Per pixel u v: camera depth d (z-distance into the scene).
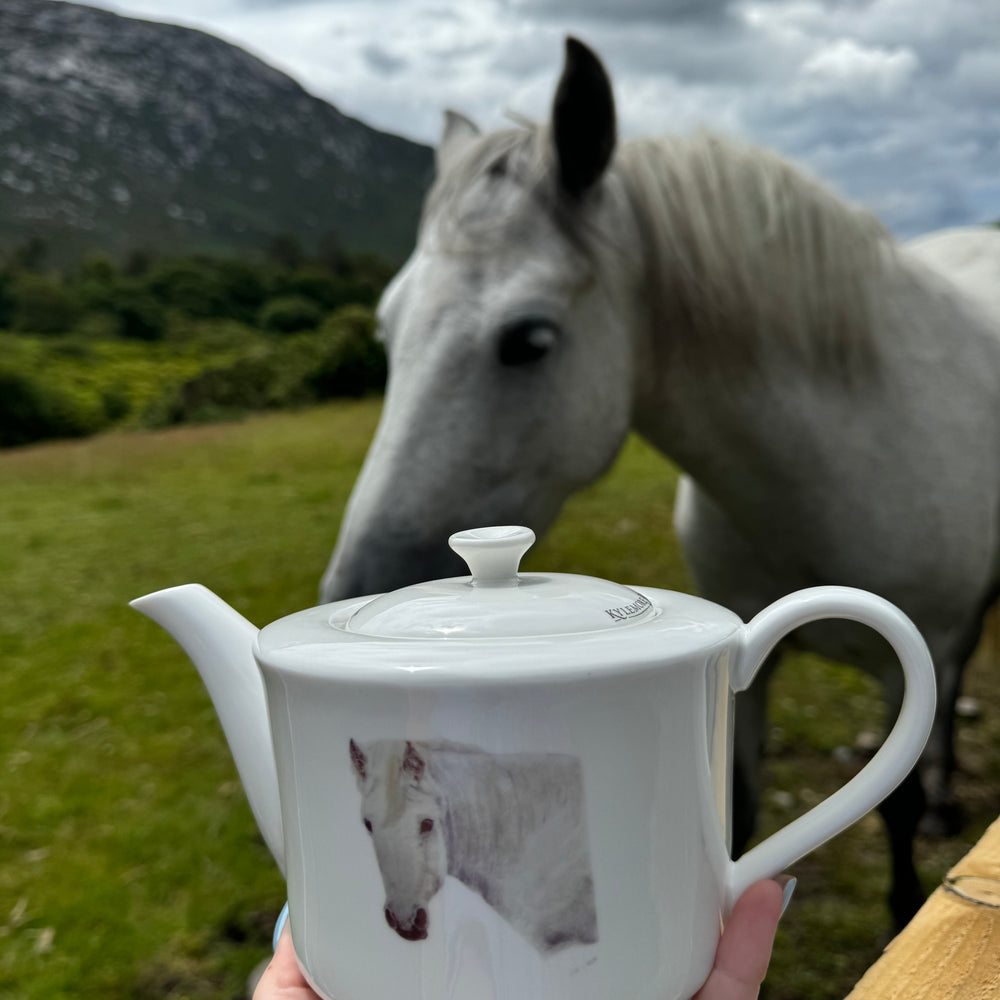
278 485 6.93
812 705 2.72
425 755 0.37
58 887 1.93
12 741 2.69
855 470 1.22
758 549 1.34
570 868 0.38
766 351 1.16
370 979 0.40
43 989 1.61
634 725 0.37
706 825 0.42
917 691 0.43
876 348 1.20
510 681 0.36
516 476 1.10
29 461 8.86
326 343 12.55
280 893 1.89
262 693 0.53
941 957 0.46
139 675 3.19
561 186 1.09
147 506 6.30
